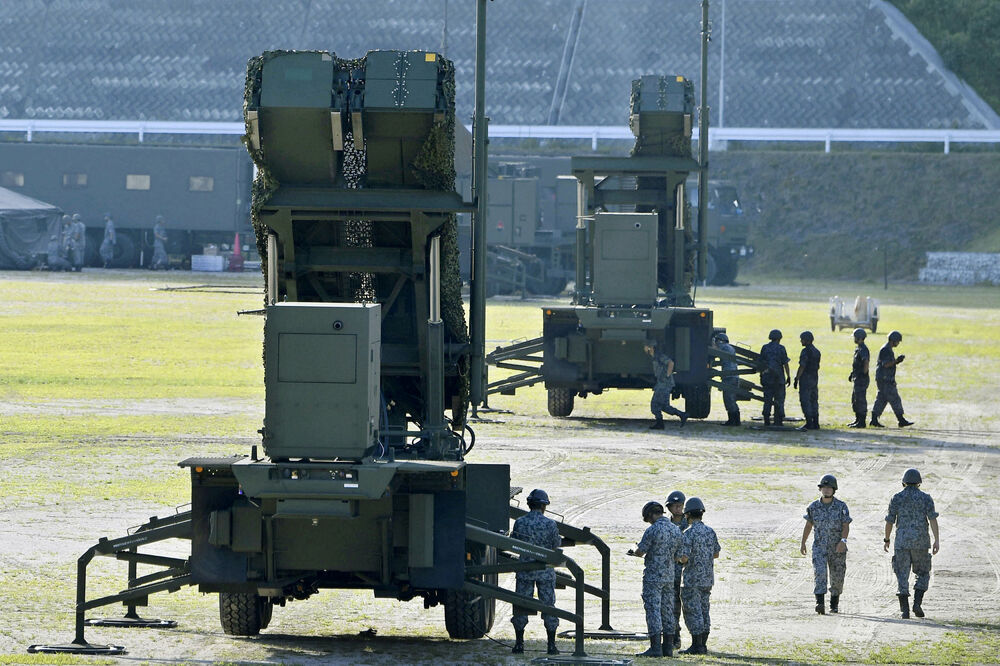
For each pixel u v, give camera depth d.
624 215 107.62
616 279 107.94
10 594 52.50
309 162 48.56
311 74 47.97
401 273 50.19
